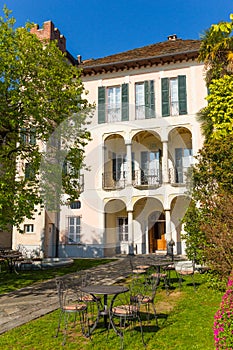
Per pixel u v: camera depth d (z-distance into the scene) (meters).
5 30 9.40
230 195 8.89
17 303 8.16
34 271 13.73
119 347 5.14
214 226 8.81
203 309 7.23
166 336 5.58
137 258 16.83
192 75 20.12
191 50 19.59
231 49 12.29
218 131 10.95
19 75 9.32
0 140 10.68
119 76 21.28
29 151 10.34
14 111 9.34
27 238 18.67
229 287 4.14
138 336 5.62
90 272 12.91
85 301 6.37
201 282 10.32
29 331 5.95
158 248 21.09
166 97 20.12
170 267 10.53
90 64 22.23
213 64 12.93
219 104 11.30
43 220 18.48
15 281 11.38
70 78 10.27
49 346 5.22
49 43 10.39
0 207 8.38
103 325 6.27
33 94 9.23
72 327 6.18
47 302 8.13
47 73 9.45
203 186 9.70
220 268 8.72
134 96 20.70
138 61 20.52
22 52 9.45
